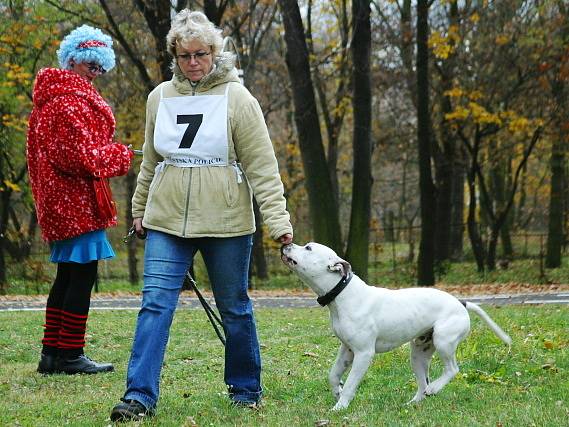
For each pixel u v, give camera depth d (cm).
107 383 768
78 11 2420
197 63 592
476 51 2750
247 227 604
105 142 757
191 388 743
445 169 3036
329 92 3694
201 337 1088
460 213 3538
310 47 2939
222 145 592
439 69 2767
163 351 589
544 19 2750
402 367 814
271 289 2489
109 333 1120
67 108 734
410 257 3089
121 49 2508
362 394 695
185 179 594
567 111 2762
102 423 568
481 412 593
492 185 3719
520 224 4312
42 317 1295
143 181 636
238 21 2747
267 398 683
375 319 615
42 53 2595
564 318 1162
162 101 608
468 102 2703
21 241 2812
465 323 652
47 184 761
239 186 600
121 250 4009
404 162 3694
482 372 759
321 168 2319
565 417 560
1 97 2514
